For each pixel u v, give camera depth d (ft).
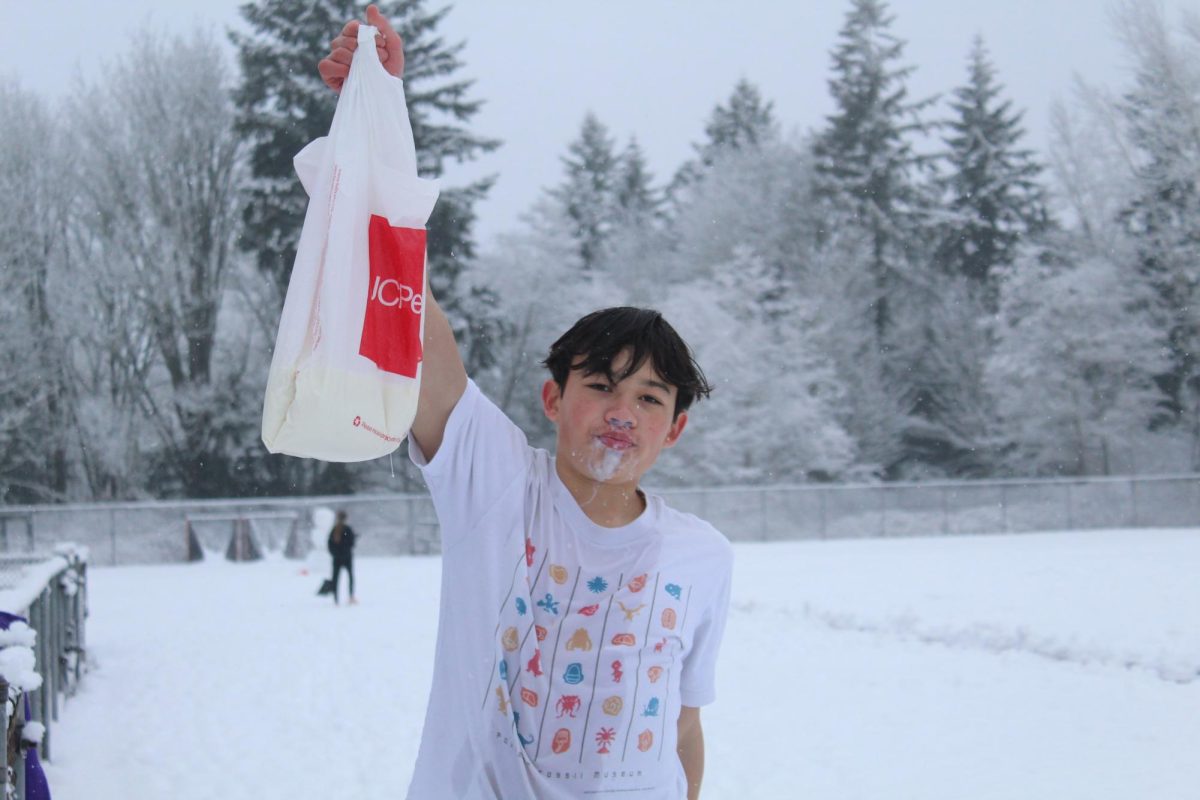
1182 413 170.40
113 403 161.89
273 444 7.52
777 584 76.28
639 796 8.30
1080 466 171.32
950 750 30.12
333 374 7.47
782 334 172.14
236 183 165.89
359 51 7.94
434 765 8.45
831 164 195.93
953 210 201.46
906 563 92.73
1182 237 169.07
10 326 157.17
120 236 162.30
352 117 7.82
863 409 178.91
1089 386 169.89
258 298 169.27
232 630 56.90
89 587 87.71
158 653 49.26
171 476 163.12
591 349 8.41
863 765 28.58
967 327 181.68
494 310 168.76
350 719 34.58
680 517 8.87
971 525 136.36
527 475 8.50
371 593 76.43
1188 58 169.27
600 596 8.36
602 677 8.26
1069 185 175.42
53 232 161.58
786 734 32.04
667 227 198.39
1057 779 27.32
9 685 16.67
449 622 8.51
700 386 8.72
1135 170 172.65
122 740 31.99
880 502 134.62
